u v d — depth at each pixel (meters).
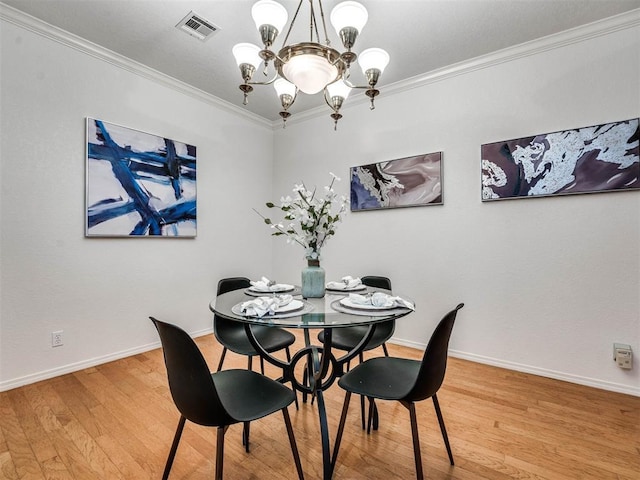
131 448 1.55
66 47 2.36
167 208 2.96
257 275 3.90
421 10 2.07
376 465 1.45
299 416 1.87
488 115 2.60
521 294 2.47
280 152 4.04
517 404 1.98
